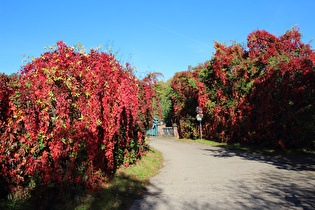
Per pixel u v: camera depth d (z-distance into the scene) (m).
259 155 12.91
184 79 27.38
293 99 12.76
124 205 5.46
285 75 12.98
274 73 13.66
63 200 5.02
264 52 16.59
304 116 12.16
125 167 9.10
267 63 15.95
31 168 4.53
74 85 5.70
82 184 5.79
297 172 8.21
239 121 17.94
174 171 9.78
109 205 5.30
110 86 7.33
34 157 4.75
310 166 9.17
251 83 16.61
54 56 5.43
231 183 7.15
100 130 6.94
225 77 19.47
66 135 5.27
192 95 25.72
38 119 4.77
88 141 5.88
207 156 13.70
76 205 5.01
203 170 9.60
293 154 12.16
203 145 20.20
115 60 7.88
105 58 7.21
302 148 12.81
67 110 5.36
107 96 7.13
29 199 4.47
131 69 9.65
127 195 6.19
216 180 7.68
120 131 8.65
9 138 4.25
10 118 4.34
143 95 11.45
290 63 12.65
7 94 4.33
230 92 19.70
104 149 7.20
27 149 4.57
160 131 36.84
